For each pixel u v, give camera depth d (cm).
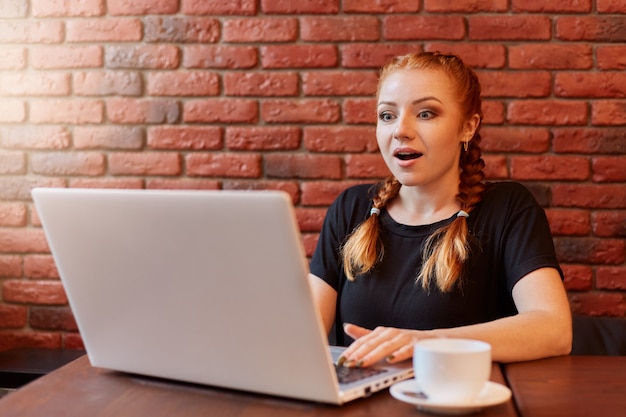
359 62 247
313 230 251
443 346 102
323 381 100
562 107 243
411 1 245
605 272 243
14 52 257
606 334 197
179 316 107
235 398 107
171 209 100
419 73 163
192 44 252
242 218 96
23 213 259
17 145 258
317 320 97
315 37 248
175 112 253
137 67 254
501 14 244
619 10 241
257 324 101
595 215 244
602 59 242
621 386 112
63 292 259
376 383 107
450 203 171
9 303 261
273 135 251
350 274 170
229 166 252
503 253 165
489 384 106
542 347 132
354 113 248
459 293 162
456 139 167
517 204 168
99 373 121
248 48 250
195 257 101
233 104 252
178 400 106
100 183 257
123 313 113
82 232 109
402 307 163
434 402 96
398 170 165
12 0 256
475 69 244
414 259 166
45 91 257
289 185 251
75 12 254
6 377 226
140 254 106
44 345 260
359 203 183
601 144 243
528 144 244
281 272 96
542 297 151
